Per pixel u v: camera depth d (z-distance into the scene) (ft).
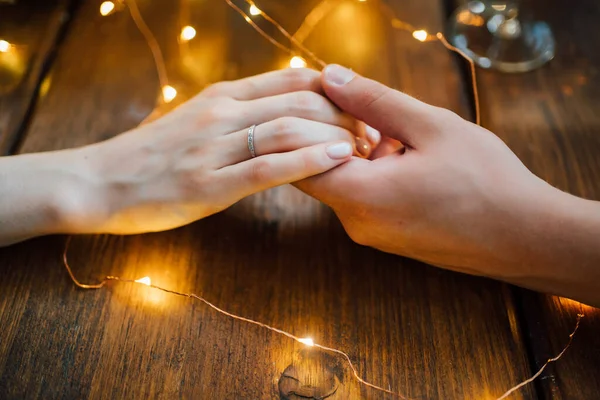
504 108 1.54
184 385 1.24
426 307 1.31
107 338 1.28
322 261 1.36
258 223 1.40
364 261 1.36
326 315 1.30
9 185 1.32
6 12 1.68
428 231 1.25
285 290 1.33
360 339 1.28
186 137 1.35
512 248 1.23
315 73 1.42
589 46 1.62
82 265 1.35
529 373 1.25
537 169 1.45
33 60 1.61
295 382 1.24
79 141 1.50
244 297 1.32
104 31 1.67
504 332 1.29
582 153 1.47
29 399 1.23
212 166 1.32
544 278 1.24
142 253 1.36
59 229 1.34
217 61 1.62
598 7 1.68
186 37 1.63
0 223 1.31
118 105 1.55
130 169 1.34
